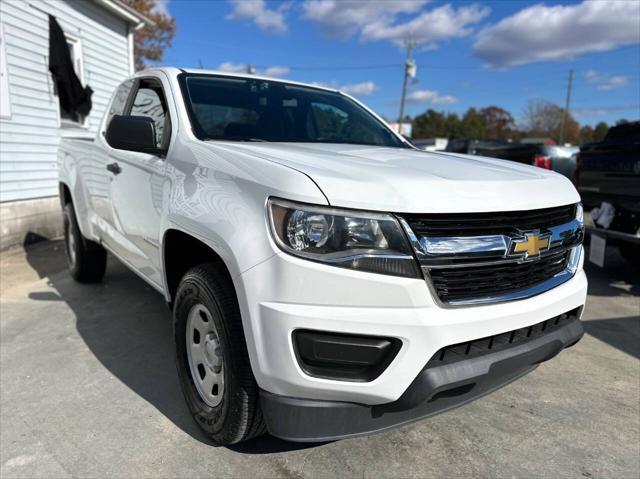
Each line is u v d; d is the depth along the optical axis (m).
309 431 1.90
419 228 1.86
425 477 2.25
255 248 1.89
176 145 2.74
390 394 1.87
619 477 2.28
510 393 3.04
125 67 10.89
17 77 7.52
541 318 2.18
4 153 7.30
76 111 9.12
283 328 1.81
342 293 1.80
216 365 2.33
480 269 1.99
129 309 4.45
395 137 3.81
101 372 3.25
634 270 5.97
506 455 2.42
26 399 2.90
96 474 2.25
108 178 3.74
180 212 2.38
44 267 6.05
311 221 1.82
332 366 1.86
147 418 2.71
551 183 2.38
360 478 2.24
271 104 3.37
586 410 2.85
